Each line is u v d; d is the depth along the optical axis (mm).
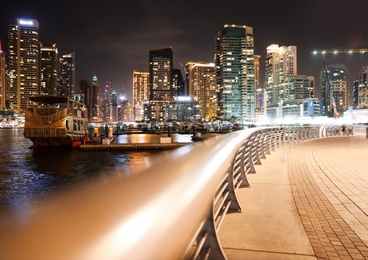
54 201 786
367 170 10508
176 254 1052
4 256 571
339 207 6004
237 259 3787
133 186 1077
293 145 21094
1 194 24797
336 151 16969
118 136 136750
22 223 663
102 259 701
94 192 908
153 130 180750
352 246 4148
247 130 7422
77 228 735
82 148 57500
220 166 2391
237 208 5625
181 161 1731
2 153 54062
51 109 57312
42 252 630
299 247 4121
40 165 41062
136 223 871
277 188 7629
